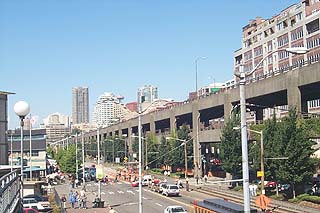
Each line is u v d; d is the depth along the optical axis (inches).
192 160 3757.4
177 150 3754.9
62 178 3801.7
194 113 3614.7
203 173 3762.3
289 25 4480.8
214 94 3272.6
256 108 3284.9
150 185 3129.9
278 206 1860.2
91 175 3914.9
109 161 6107.3
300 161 1952.5
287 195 2073.1
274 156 2016.5
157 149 4205.2
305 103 2891.2
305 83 2213.3
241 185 2667.3
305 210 1720.0
